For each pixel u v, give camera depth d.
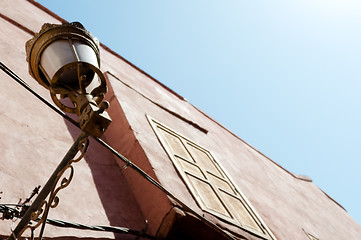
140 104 5.77
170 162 4.43
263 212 5.53
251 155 8.75
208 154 5.91
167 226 3.40
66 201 3.16
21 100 4.10
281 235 5.19
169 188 3.78
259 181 7.13
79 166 3.78
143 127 4.89
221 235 3.69
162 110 6.41
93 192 3.55
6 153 3.16
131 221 3.50
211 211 3.98
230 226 4.05
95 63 1.97
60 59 1.89
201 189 4.35
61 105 1.96
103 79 1.95
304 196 9.00
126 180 4.11
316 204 9.13
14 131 3.51
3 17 5.93
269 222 5.32
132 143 4.35
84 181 3.62
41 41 1.99
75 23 2.11
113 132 4.77
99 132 1.78
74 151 1.91
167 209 3.47
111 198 3.66
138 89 6.64
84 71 2.01
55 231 2.77
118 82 5.95
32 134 3.68
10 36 5.42
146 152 4.17
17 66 4.73
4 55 4.73
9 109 3.77
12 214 2.45
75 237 2.87
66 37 2.01
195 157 5.26
